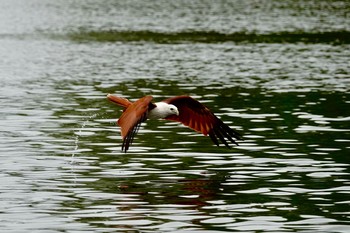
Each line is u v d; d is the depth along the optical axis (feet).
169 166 62.64
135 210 50.03
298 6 282.56
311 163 63.46
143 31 207.92
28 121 83.46
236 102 97.76
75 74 128.06
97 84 115.85
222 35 197.98
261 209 50.39
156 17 249.75
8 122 82.64
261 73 128.67
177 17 248.73
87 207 50.75
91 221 47.78
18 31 209.87
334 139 73.51
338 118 85.61
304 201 52.26
